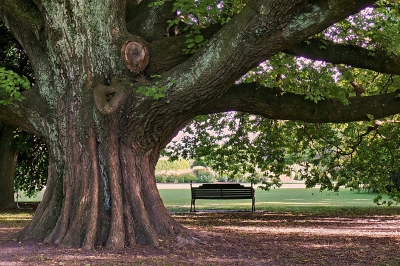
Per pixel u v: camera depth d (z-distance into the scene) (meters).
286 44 6.19
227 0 8.41
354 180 14.36
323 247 6.72
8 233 7.91
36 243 6.60
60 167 7.20
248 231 8.49
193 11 7.09
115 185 6.72
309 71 9.76
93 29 6.87
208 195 14.27
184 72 6.50
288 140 14.07
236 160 14.93
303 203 18.94
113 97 6.40
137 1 8.89
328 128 13.27
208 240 7.04
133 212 6.80
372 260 5.77
